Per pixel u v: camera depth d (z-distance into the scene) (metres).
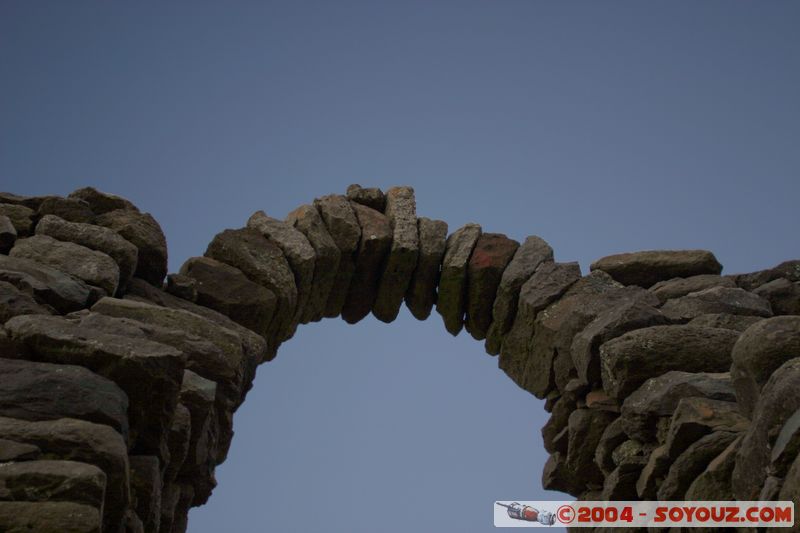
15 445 5.39
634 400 8.34
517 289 10.30
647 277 10.32
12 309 6.85
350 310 10.89
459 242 10.66
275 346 10.16
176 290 9.11
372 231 10.48
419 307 10.91
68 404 5.82
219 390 7.70
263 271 9.66
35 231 8.41
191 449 7.29
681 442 7.54
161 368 6.23
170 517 7.07
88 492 5.21
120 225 8.85
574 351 9.22
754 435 6.28
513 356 10.35
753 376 6.63
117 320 7.04
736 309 9.38
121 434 5.95
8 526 4.99
